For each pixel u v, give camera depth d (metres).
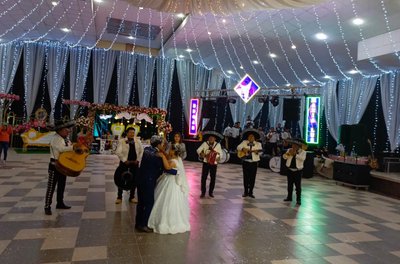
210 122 18.25
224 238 3.82
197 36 12.42
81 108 15.71
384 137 13.84
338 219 5.14
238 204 5.75
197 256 3.21
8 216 4.16
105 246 3.32
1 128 9.23
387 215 5.69
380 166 10.48
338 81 16.50
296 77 16.78
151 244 3.45
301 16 9.01
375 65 12.03
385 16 8.38
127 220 4.28
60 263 2.85
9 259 2.87
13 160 9.98
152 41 15.48
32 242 3.30
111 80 16.73
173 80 17.91
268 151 14.40
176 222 3.90
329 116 16.56
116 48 16.47
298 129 18.78
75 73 15.92
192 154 13.64
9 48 14.83
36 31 13.68
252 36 11.43
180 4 5.49
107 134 13.77
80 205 4.93
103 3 10.63
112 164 10.37
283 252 3.49
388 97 13.37
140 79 16.98
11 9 10.88
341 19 8.89
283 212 5.36
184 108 17.80
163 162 3.84
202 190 6.16
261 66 15.41
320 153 14.24
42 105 15.52
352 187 8.97
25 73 15.14
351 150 13.96
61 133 4.45
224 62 16.06
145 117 13.90
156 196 3.94
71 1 10.24
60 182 4.62
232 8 5.53
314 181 9.86
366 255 3.59
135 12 11.41
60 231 3.69
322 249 3.68
